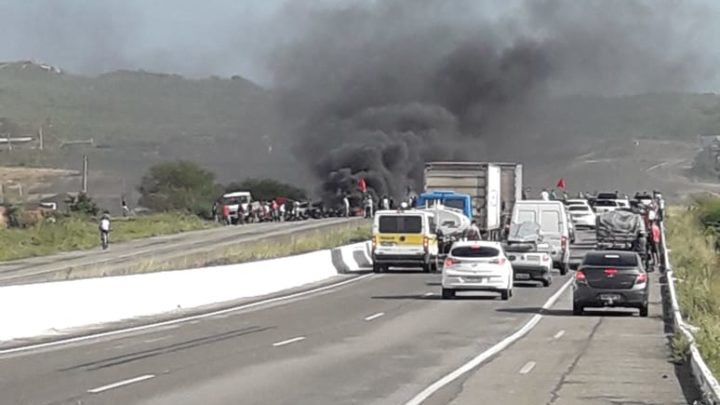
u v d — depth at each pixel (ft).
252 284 128.98
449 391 53.83
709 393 49.32
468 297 124.57
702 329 78.02
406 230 165.58
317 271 155.94
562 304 115.96
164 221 289.33
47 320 85.46
